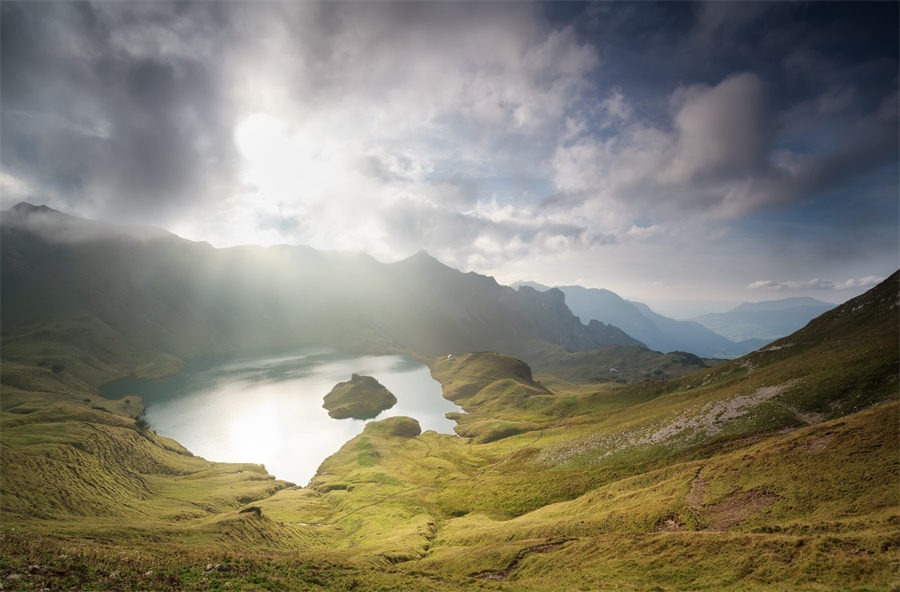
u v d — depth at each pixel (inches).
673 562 1647.4
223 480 5423.2
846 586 1203.9
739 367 5782.5
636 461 3622.0
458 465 5959.6
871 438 2059.5
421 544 2792.8
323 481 5787.4
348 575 1705.2
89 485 3927.2
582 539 2180.1
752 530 1728.6
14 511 2832.2
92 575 1182.3
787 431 3068.4
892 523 1454.2
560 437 5713.6
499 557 2142.0
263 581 1446.9
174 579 1294.3
